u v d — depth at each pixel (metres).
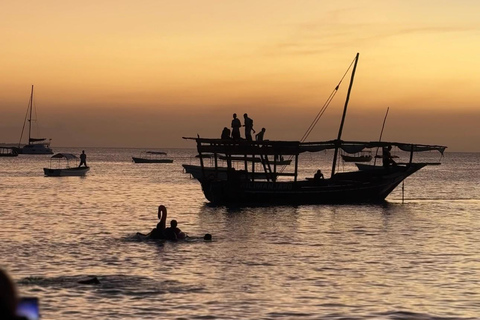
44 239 32.22
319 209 51.69
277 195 53.59
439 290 20.44
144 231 36.59
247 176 55.06
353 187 55.50
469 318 16.80
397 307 18.02
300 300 18.78
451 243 32.31
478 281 22.03
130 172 139.88
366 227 39.72
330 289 20.48
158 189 81.75
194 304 18.02
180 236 32.44
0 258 26.09
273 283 21.36
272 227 39.34
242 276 22.61
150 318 16.33
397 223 42.22
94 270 23.45
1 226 38.25
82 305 17.61
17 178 104.00
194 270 23.67
